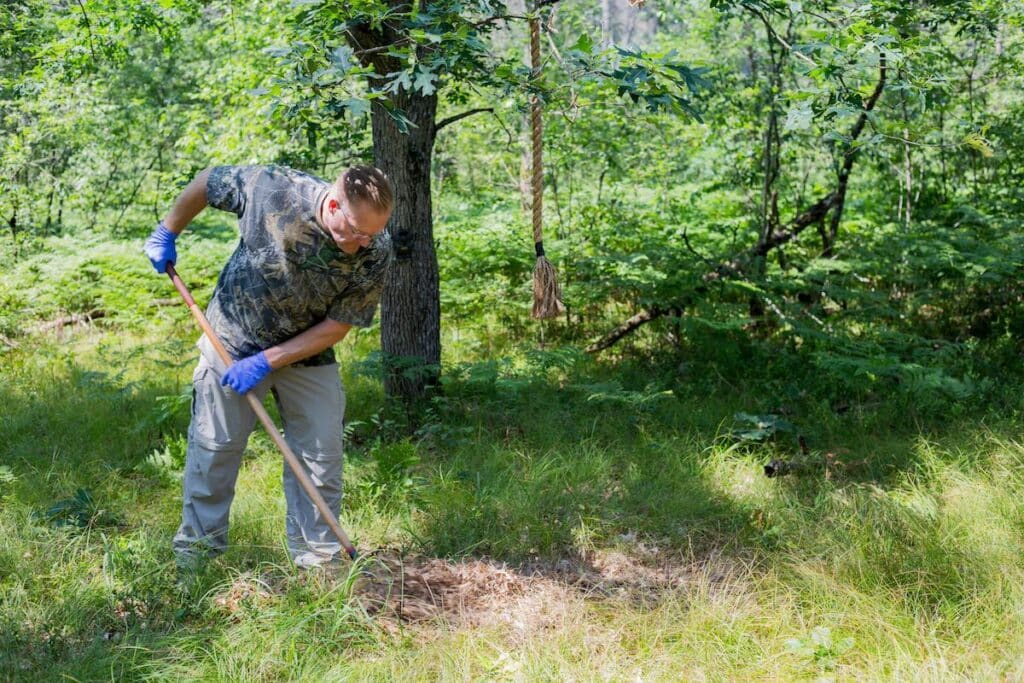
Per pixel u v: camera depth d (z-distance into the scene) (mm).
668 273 8078
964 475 4922
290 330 3646
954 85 9898
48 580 3711
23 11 8883
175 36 8320
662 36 11250
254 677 3051
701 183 11086
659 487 4922
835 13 5977
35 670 3084
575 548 4285
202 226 13055
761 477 5117
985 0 6645
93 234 12250
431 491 4699
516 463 5238
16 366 7707
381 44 5586
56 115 11453
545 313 4230
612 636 3494
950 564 3861
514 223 9781
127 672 3057
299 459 3830
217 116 11352
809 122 5047
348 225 3303
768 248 8438
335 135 7172
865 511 4426
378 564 3865
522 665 3186
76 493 4531
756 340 7957
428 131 6031
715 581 3977
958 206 9266
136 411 6191
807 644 3375
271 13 9219
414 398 6145
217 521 3842
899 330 8109
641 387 6973
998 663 3266
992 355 7379
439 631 3385
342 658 3184
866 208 10711
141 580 3615
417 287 6152
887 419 6000
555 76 8289
